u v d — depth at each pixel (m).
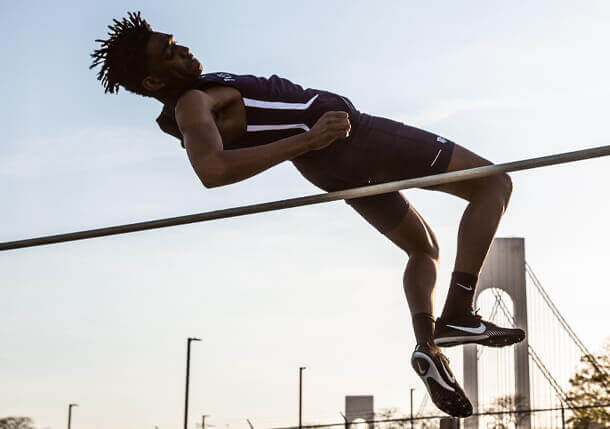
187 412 20.41
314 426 16.05
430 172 2.33
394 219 2.54
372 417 16.39
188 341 20.95
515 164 1.83
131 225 2.28
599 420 19.14
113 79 2.34
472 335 2.26
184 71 2.25
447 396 2.43
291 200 1.99
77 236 2.41
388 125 2.31
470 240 2.28
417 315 2.53
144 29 2.31
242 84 2.20
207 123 2.06
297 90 2.27
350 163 2.32
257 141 2.26
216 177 1.98
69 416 26.25
